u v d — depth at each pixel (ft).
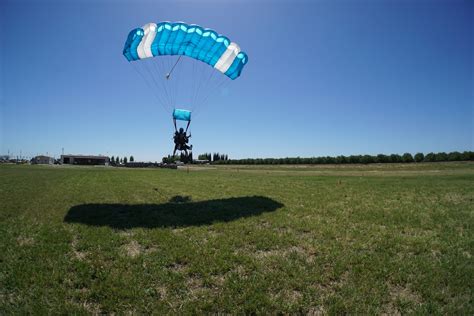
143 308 13.04
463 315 12.30
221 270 16.83
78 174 104.83
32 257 18.40
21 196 43.96
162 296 14.15
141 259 18.11
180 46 42.27
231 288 14.70
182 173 113.50
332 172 114.11
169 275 16.08
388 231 24.04
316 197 41.50
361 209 32.60
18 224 26.76
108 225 26.30
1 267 16.97
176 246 20.61
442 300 13.62
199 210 32.55
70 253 19.49
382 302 13.52
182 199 41.29
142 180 75.46
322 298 13.83
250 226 25.76
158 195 45.39
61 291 14.28
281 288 14.82
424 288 14.44
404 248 20.07
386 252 19.21
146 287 14.82
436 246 20.29
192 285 15.28
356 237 22.43
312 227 25.22
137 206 35.45
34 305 13.05
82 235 23.26
